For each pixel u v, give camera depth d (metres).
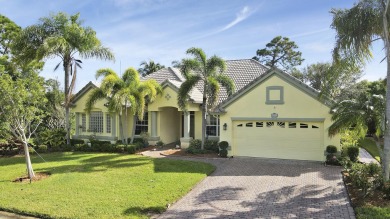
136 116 25.66
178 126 29.44
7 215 10.66
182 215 10.45
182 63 21.08
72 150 24.84
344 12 13.66
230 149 20.95
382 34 13.34
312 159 19.19
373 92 21.09
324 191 12.73
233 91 21.25
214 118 24.84
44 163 19.52
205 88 21.53
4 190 13.32
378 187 11.85
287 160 19.47
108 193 12.63
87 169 17.23
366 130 14.63
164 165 17.86
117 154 22.50
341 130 14.45
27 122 15.91
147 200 11.72
